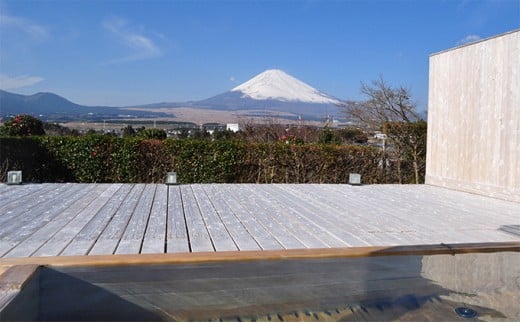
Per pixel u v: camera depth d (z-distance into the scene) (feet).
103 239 10.85
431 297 8.94
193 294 8.90
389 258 10.32
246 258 9.53
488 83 20.47
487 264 10.82
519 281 9.71
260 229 12.45
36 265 8.57
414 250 10.48
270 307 8.41
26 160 25.34
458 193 21.39
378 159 30.50
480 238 11.94
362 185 23.58
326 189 21.65
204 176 27.30
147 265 9.10
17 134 28.76
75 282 8.75
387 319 8.01
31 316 7.77
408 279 9.76
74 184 21.12
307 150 28.45
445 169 23.62
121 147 26.37
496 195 19.79
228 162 27.45
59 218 13.23
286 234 11.93
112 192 18.80
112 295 8.74
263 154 27.89
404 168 33.19
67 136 26.50
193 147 27.07
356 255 10.12
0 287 7.50
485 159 20.58
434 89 24.77
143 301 8.61
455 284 9.59
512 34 18.99
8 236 10.97
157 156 26.84
